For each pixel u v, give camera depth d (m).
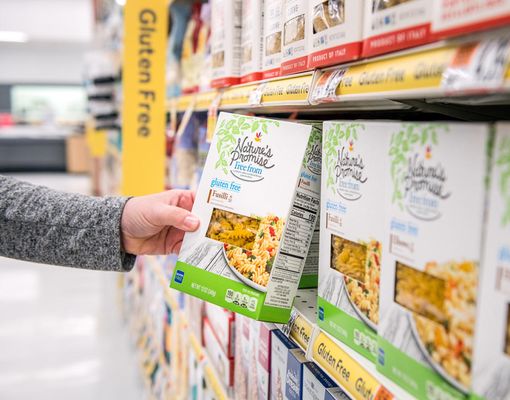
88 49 12.05
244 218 0.95
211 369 1.54
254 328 1.19
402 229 0.69
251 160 0.97
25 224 1.23
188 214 1.00
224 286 0.94
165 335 2.37
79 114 13.08
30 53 12.48
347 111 1.33
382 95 0.67
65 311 4.14
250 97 1.15
